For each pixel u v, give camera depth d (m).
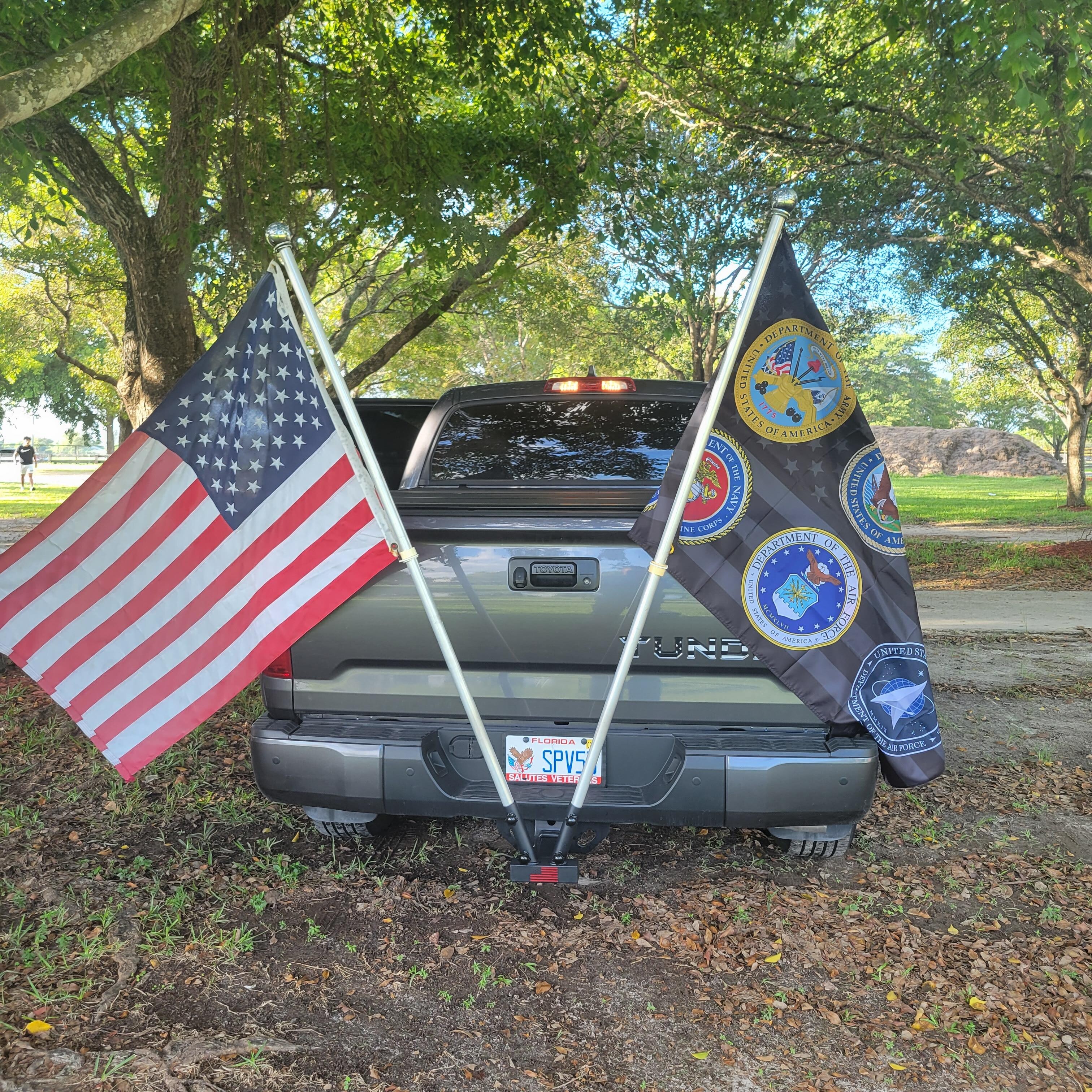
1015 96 6.56
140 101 9.96
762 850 3.99
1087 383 25.61
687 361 29.80
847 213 16.06
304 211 8.40
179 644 3.27
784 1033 2.70
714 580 3.10
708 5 10.58
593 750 3.03
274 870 3.68
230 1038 2.59
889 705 3.12
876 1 11.99
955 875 3.78
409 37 10.15
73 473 47.66
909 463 51.81
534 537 3.08
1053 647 8.58
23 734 5.45
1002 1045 2.64
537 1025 2.73
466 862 3.84
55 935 3.14
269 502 3.26
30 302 24.98
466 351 38.28
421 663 3.21
